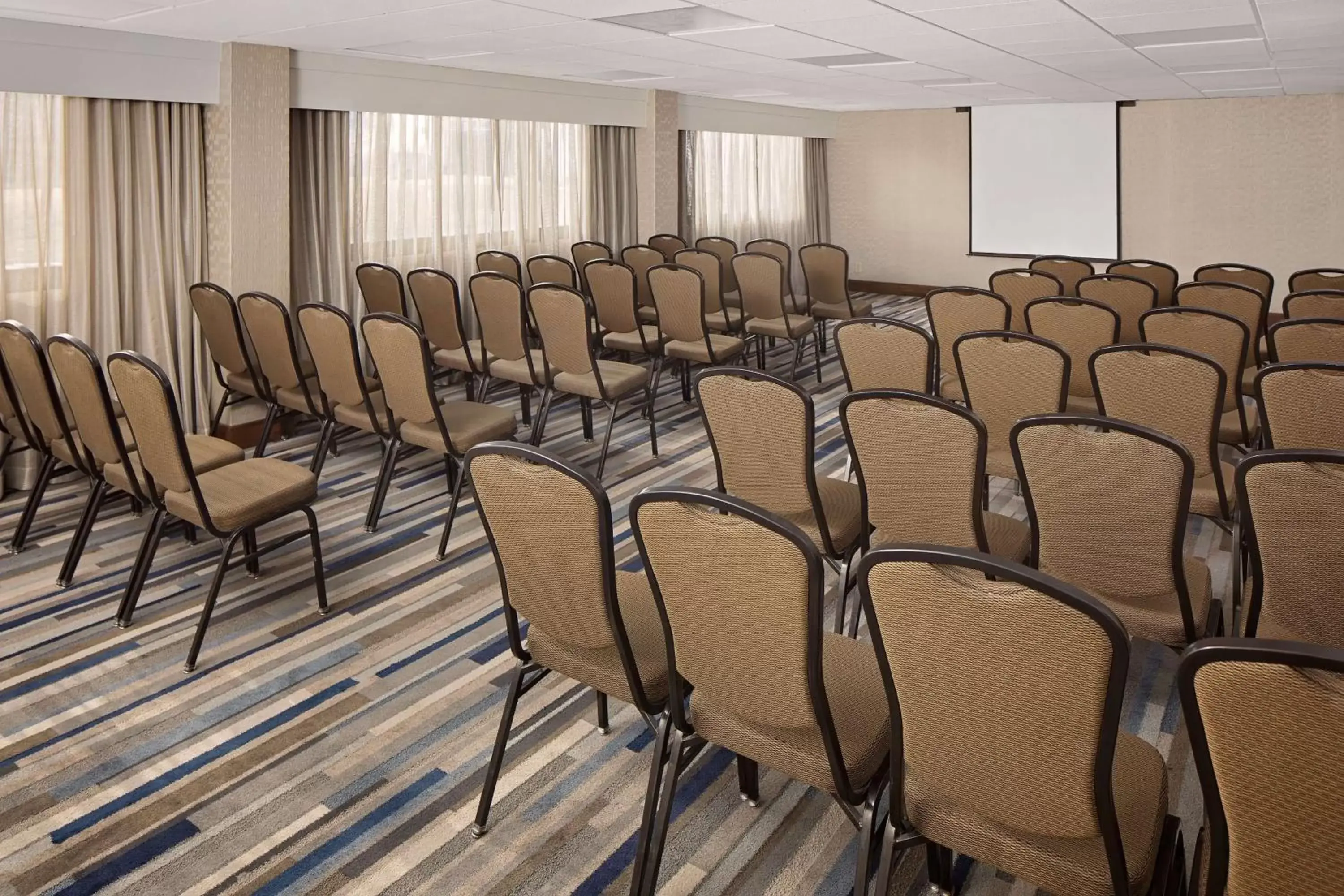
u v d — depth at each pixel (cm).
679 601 192
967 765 165
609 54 603
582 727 292
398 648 341
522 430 614
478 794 261
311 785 264
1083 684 145
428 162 708
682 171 996
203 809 254
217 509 327
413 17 453
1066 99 1029
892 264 1281
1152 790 177
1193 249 1088
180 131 537
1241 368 426
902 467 282
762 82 809
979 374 363
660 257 738
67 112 488
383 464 459
